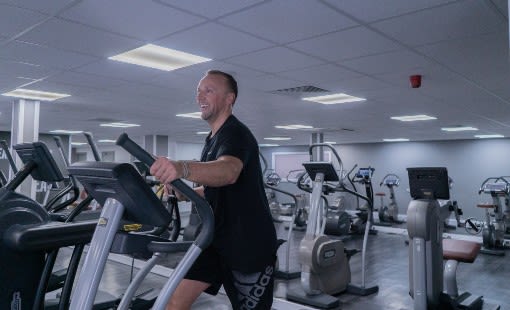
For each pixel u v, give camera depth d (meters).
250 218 1.50
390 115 6.93
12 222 1.62
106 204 1.17
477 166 10.82
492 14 2.52
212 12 2.52
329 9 2.46
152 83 4.60
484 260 5.87
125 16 2.61
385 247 6.93
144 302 2.93
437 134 9.98
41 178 1.90
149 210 1.13
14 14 2.59
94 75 4.24
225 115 1.58
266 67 3.86
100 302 2.95
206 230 1.21
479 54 3.38
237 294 1.56
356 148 12.97
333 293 3.99
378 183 12.44
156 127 9.24
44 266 1.74
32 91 5.17
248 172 1.49
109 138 12.26
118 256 5.23
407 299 3.94
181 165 1.12
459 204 11.03
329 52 3.37
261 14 2.55
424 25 2.72
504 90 4.79
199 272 1.55
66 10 2.52
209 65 3.81
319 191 3.88
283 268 5.14
